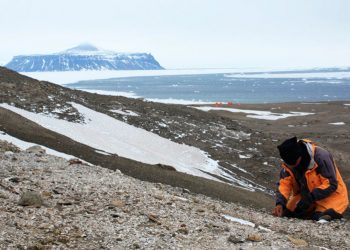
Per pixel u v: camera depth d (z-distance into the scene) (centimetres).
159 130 3831
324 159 901
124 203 752
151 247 550
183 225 662
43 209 658
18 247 502
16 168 978
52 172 973
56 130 2936
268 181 3075
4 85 3684
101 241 555
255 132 4419
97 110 3947
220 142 3828
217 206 950
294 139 891
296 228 805
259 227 748
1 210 627
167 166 2080
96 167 1134
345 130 5575
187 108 4944
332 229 810
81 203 725
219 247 576
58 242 532
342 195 921
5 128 2200
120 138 3312
